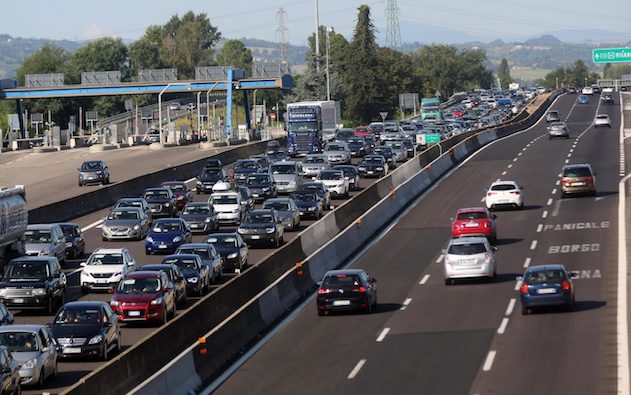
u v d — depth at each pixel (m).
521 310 75.06
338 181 158.50
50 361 60.03
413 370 59.34
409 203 144.88
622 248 99.69
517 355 61.12
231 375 61.66
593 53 130.25
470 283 89.00
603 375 54.66
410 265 100.62
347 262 104.62
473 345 64.94
